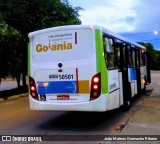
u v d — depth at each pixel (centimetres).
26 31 1848
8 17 1730
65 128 896
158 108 1148
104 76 855
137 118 952
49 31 898
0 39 1545
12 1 1725
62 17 2117
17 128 909
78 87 856
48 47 900
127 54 1201
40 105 900
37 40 918
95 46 849
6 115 1147
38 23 1853
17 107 1355
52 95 889
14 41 1667
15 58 1727
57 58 886
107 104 866
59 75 879
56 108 877
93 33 852
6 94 1848
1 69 1719
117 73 1009
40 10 1864
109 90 894
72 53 869
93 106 841
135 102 1393
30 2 1842
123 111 1160
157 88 2036
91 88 845
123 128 823
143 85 1703
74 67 862
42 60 907
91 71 848
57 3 2055
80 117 1068
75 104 854
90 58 851
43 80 902
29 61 932
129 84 1208
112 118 1033
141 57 1650
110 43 952
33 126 934
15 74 1848
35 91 915
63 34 880
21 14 1759
